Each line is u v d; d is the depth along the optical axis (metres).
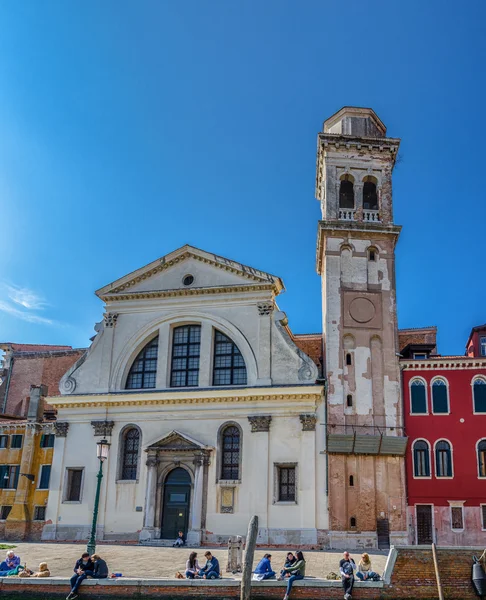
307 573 27.53
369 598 22.39
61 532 41.03
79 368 44.88
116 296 45.62
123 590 23.41
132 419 42.41
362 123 47.84
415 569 22.64
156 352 44.47
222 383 42.50
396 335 41.19
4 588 24.11
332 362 40.59
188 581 23.31
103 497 41.09
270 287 42.97
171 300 44.62
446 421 39.12
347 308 41.91
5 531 42.78
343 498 37.62
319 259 46.81
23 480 44.31
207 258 44.50
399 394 39.72
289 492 38.69
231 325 42.97
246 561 22.86
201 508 39.03
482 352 44.97
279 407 40.00
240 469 39.50
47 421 45.88
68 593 23.61
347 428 38.97
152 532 39.38
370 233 43.56
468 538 37.00
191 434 41.00
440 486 37.94
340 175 45.94
